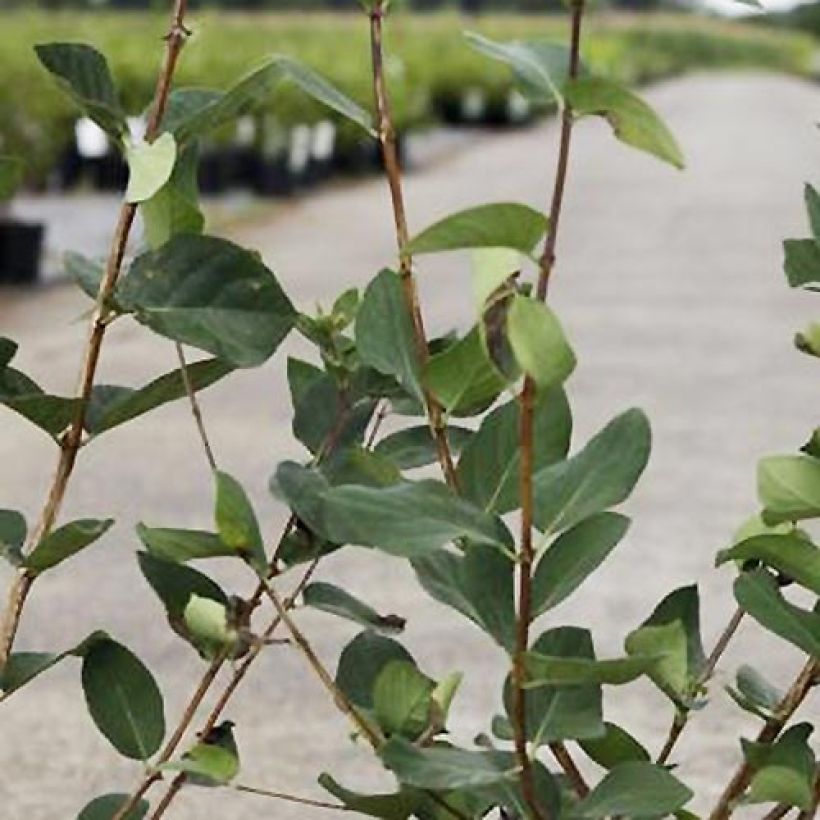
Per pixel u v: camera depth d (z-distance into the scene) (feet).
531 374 4.57
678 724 5.63
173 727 16.08
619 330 42.52
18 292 46.09
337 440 5.83
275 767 15.38
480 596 5.09
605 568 22.08
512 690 4.94
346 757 15.72
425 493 4.85
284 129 73.56
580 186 81.10
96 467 26.94
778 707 5.58
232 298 5.32
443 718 5.22
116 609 19.84
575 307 46.24
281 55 5.23
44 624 19.25
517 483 5.29
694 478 27.40
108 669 5.68
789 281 5.53
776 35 325.62
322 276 51.24
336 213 69.00
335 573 21.31
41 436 28.89
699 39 303.68
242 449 28.58
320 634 18.85
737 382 36.01
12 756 15.58
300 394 5.94
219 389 33.17
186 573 5.59
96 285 5.74
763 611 5.39
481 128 131.34
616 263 55.16
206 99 5.72
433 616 19.84
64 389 33.42
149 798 14.49
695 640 5.87
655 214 69.41
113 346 37.65
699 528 24.34
